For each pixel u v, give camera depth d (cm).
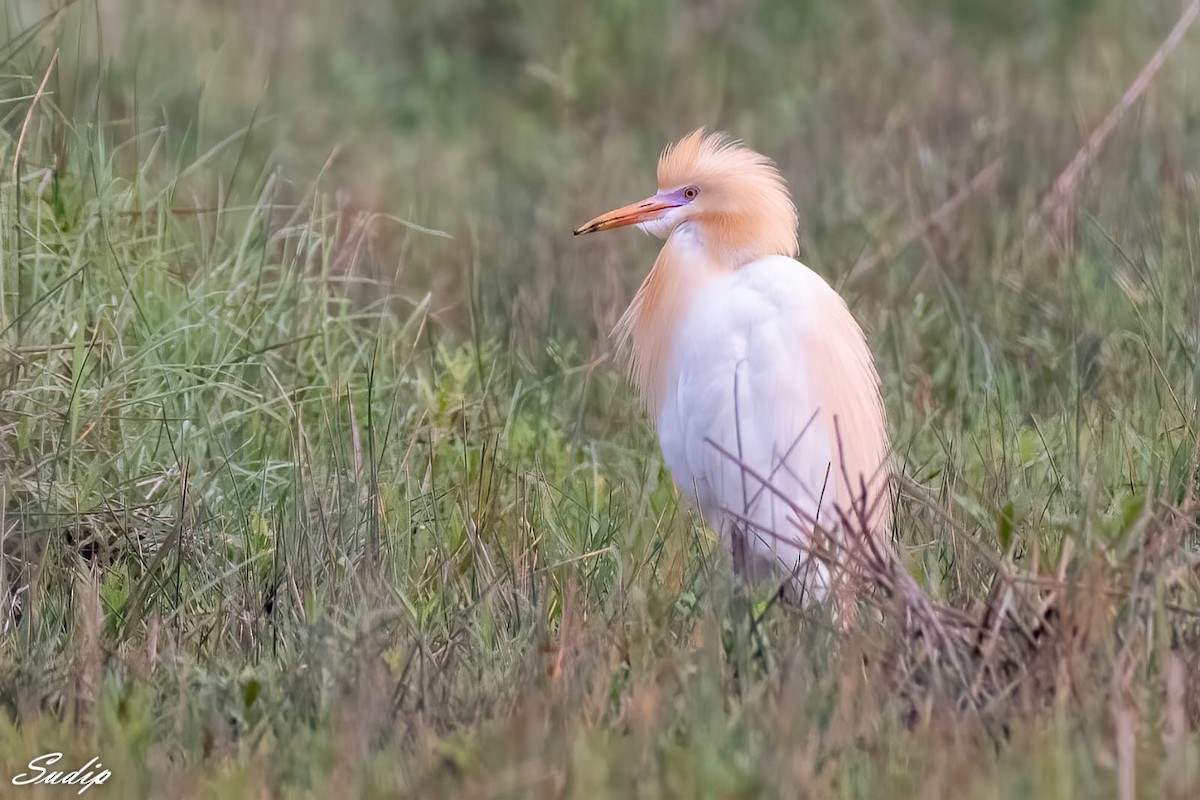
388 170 1914
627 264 1579
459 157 1998
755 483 934
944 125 1819
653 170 1908
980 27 2283
